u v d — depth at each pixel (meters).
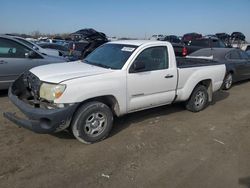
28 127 4.14
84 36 18.91
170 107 6.82
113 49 5.43
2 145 4.31
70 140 4.60
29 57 7.17
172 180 3.58
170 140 4.83
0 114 5.67
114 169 3.78
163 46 5.47
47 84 4.21
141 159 4.09
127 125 5.42
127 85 4.82
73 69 4.77
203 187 3.45
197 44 16.67
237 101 7.88
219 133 5.27
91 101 4.49
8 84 7.00
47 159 3.96
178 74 5.73
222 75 6.96
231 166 3.99
